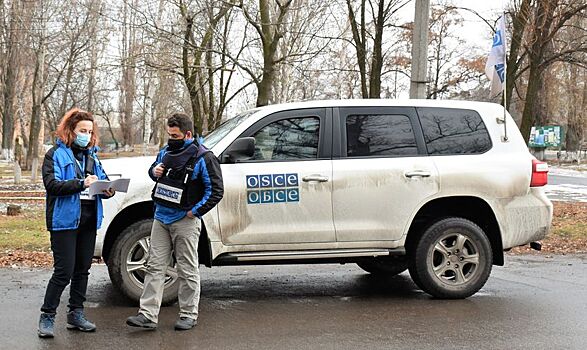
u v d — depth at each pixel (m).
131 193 6.47
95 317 6.23
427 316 6.40
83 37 33.47
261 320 6.22
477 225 7.18
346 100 7.12
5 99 42.72
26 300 6.87
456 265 7.09
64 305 6.70
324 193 6.73
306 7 20.66
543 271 8.97
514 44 17.80
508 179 7.13
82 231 5.68
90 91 38.41
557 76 51.09
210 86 17.25
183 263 5.82
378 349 5.34
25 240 10.94
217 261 6.58
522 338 5.67
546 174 7.34
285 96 22.25
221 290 7.63
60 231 5.46
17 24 31.25
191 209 5.70
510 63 17.88
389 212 6.87
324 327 5.99
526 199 7.24
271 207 6.64
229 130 6.90
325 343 5.49
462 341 5.57
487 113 7.36
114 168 6.60
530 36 17.34
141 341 5.48
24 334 5.64
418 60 11.04
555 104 55.34
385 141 7.02
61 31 31.92
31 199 18.97
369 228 6.83
